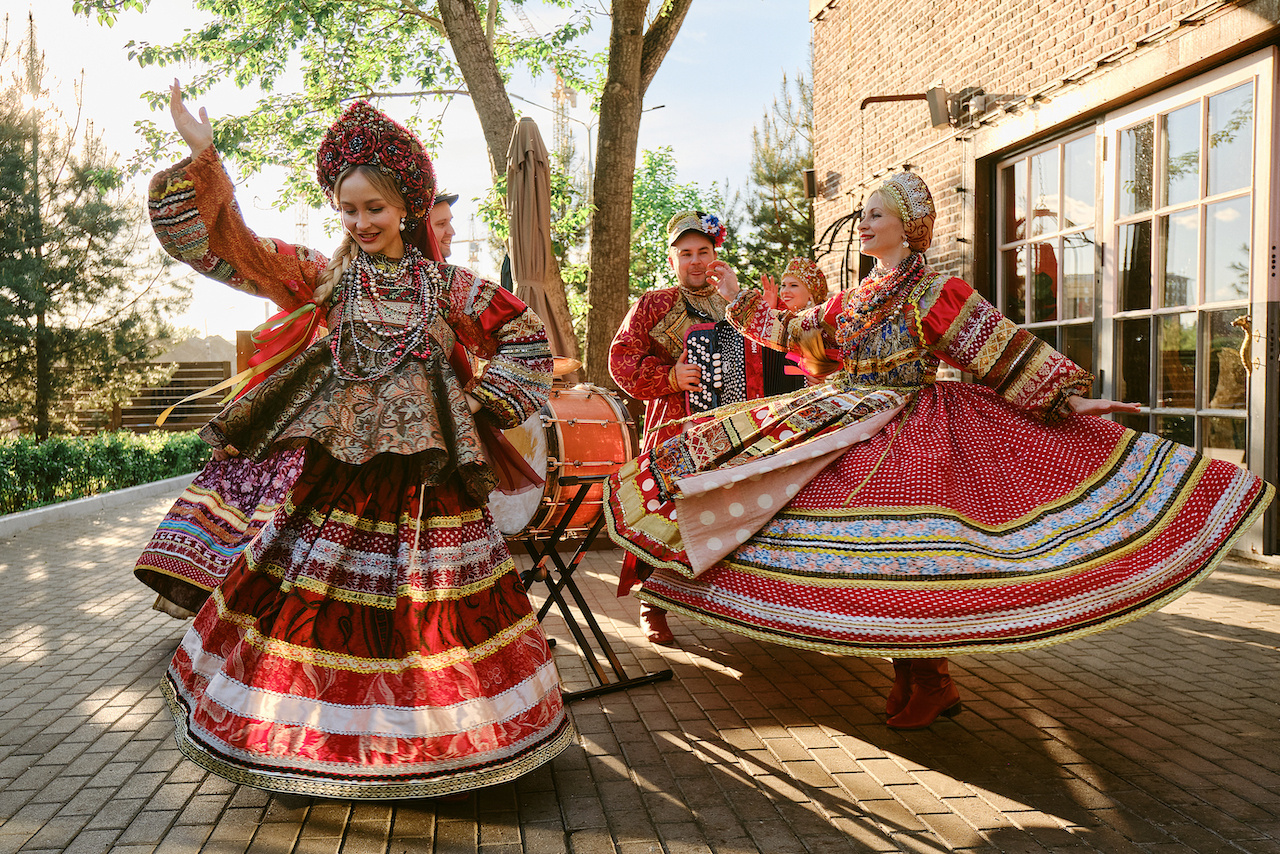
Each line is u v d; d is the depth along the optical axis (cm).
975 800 253
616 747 293
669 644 421
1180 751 288
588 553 671
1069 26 682
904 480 287
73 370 1366
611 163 966
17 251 1293
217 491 403
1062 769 274
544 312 725
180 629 461
